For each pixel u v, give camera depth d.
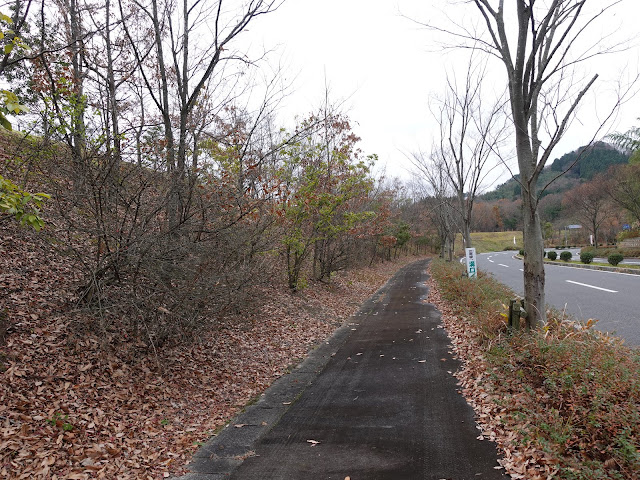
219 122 9.69
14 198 3.20
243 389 6.04
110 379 5.21
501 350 5.56
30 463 3.48
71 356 5.28
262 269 7.63
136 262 5.38
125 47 7.70
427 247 60.81
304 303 12.33
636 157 31.66
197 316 6.04
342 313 12.55
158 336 6.12
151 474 3.68
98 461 3.74
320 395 5.57
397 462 3.56
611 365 4.06
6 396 4.23
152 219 5.79
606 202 41.72
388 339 8.42
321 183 12.52
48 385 4.66
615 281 14.77
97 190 5.48
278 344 8.38
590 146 5.58
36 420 4.04
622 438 3.11
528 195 5.97
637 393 3.66
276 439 4.28
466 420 4.28
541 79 5.94
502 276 20.38
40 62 6.14
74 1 7.10
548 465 3.21
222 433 4.55
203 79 7.10
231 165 8.13
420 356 6.86
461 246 66.06
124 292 5.79
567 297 11.63
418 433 4.09
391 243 27.56
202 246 5.92
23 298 6.01
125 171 5.79
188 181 6.13
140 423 4.57
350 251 17.70
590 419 3.49
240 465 3.77
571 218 60.94
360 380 6.02
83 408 4.50
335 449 3.92
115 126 6.63
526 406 4.10
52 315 5.84
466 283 11.64
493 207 85.38
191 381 5.89
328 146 13.00
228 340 7.81
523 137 5.99
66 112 5.45
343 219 14.38
